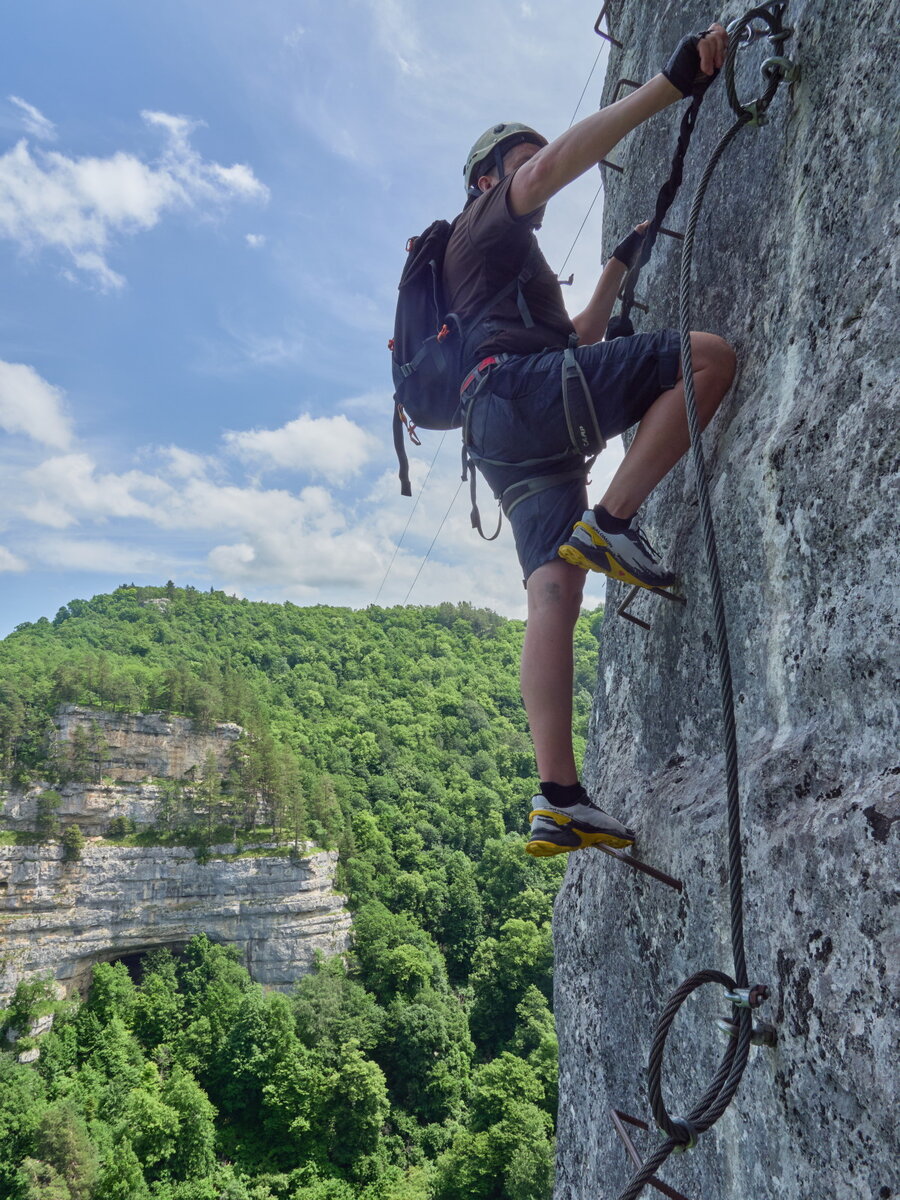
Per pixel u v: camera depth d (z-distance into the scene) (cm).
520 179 221
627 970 279
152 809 7588
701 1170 217
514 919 6906
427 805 10206
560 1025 372
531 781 11894
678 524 265
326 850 7750
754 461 210
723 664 174
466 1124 5381
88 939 6906
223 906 7250
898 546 157
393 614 17612
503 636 17688
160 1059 6031
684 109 324
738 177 262
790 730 192
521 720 14350
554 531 234
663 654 275
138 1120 4862
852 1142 146
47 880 6938
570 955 350
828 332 194
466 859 8925
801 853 168
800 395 200
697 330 283
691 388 195
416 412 259
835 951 155
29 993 6412
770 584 202
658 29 366
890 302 172
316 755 10762
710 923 210
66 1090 5541
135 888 7138
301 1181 4797
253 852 7431
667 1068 243
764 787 187
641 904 262
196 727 8481
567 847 237
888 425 163
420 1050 5706
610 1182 288
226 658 14388
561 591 233
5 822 7062
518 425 225
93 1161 4534
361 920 7375
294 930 7219
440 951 7719
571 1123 343
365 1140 5056
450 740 12850
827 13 208
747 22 209
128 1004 6488
